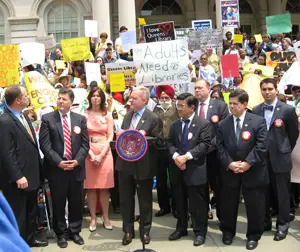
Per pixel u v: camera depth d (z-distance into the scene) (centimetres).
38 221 533
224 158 462
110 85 734
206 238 496
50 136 486
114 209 627
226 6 1250
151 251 446
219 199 520
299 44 563
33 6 1906
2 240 108
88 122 548
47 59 1198
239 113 461
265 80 504
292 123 493
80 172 489
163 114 602
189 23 2123
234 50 1134
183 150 483
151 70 609
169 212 615
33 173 461
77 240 490
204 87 540
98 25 1641
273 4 2130
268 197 509
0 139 440
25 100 459
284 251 444
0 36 1917
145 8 2153
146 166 467
